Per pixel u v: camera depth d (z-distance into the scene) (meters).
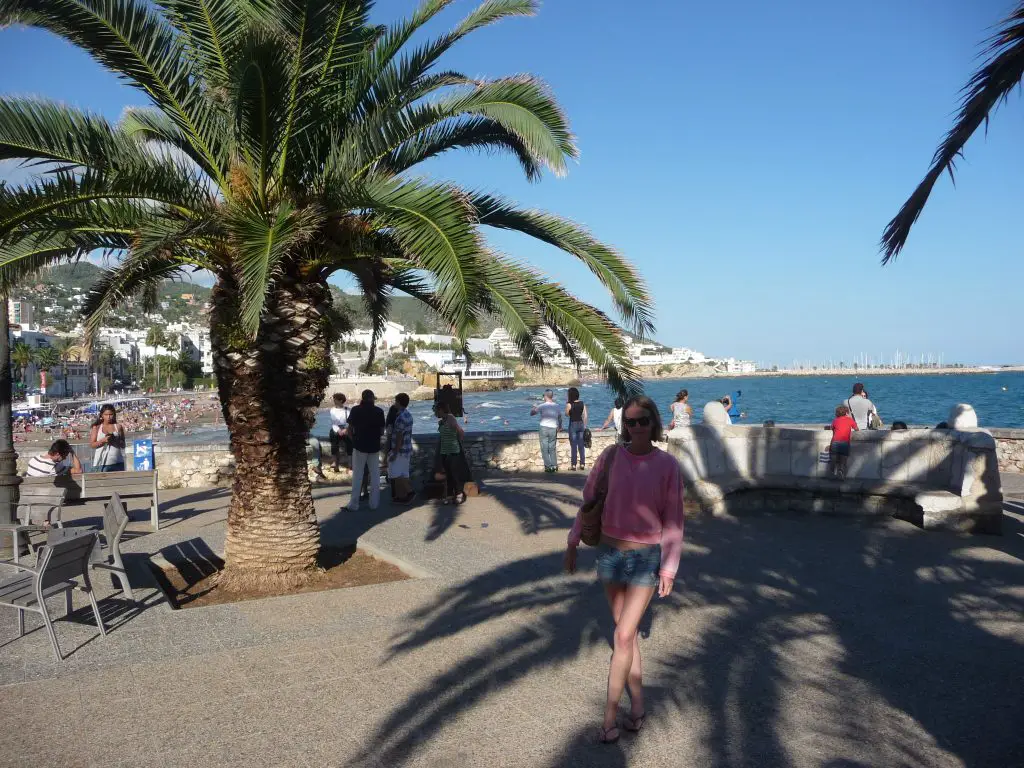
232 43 6.17
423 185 5.61
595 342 6.41
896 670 4.73
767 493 10.68
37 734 3.82
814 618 5.79
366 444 10.63
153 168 6.19
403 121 6.81
